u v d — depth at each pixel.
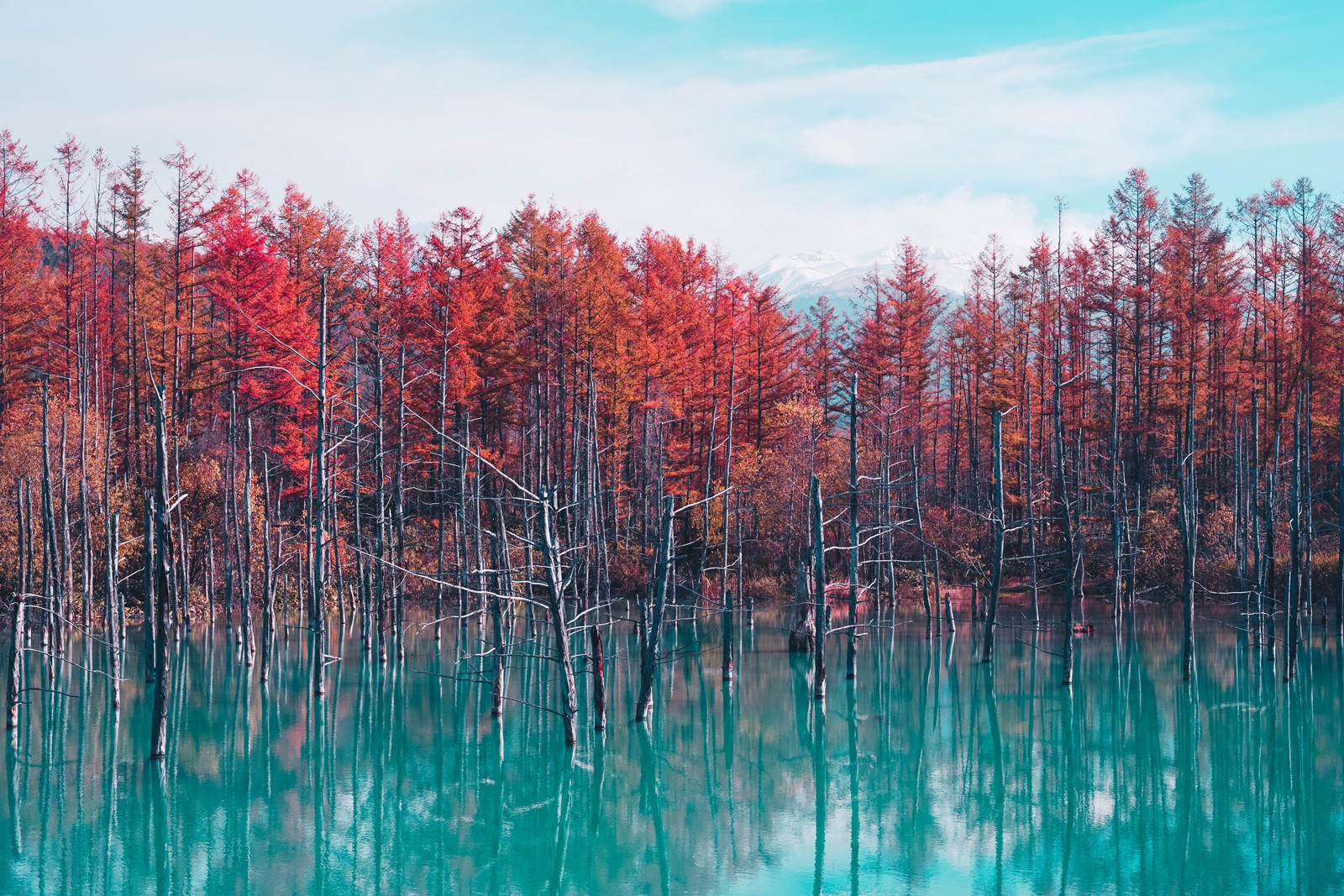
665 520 22.94
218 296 33.84
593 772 19.08
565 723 19.88
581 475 43.88
